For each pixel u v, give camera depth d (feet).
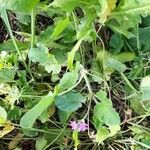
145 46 0.64
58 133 0.64
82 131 0.66
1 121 0.58
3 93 0.60
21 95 0.59
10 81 0.60
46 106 0.57
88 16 0.59
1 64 0.59
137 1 0.57
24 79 0.62
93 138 0.64
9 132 0.66
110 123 0.57
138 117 0.63
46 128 0.64
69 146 0.66
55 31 0.56
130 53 0.63
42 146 0.63
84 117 0.61
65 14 0.62
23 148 0.68
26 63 0.65
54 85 0.65
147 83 0.59
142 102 0.62
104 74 0.62
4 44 0.64
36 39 0.62
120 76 0.65
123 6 0.59
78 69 0.59
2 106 0.62
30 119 0.57
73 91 0.62
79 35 0.56
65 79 0.57
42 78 0.65
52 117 0.65
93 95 0.61
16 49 0.62
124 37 0.64
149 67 0.64
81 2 0.57
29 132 0.63
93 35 0.59
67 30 0.62
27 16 0.65
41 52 0.58
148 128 0.64
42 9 0.60
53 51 0.63
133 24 0.60
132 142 0.63
